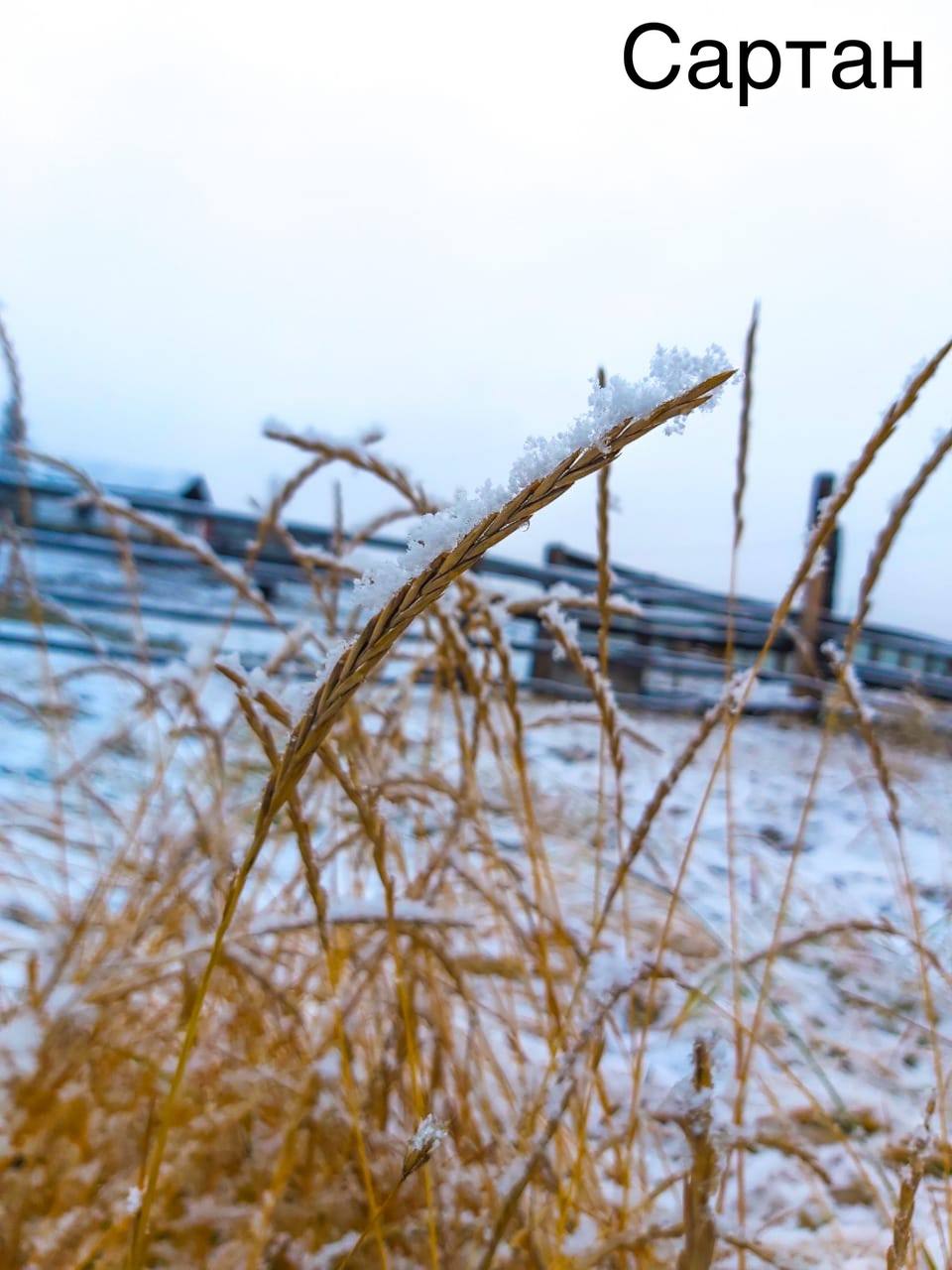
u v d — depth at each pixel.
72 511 6.20
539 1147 0.72
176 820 1.47
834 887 2.55
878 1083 1.63
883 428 0.84
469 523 0.38
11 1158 0.85
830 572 6.57
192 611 5.99
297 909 1.17
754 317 1.04
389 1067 1.11
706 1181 0.59
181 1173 0.93
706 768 4.52
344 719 1.10
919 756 3.97
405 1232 0.94
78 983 0.97
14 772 2.35
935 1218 0.90
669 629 7.28
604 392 0.34
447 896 1.31
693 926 1.73
